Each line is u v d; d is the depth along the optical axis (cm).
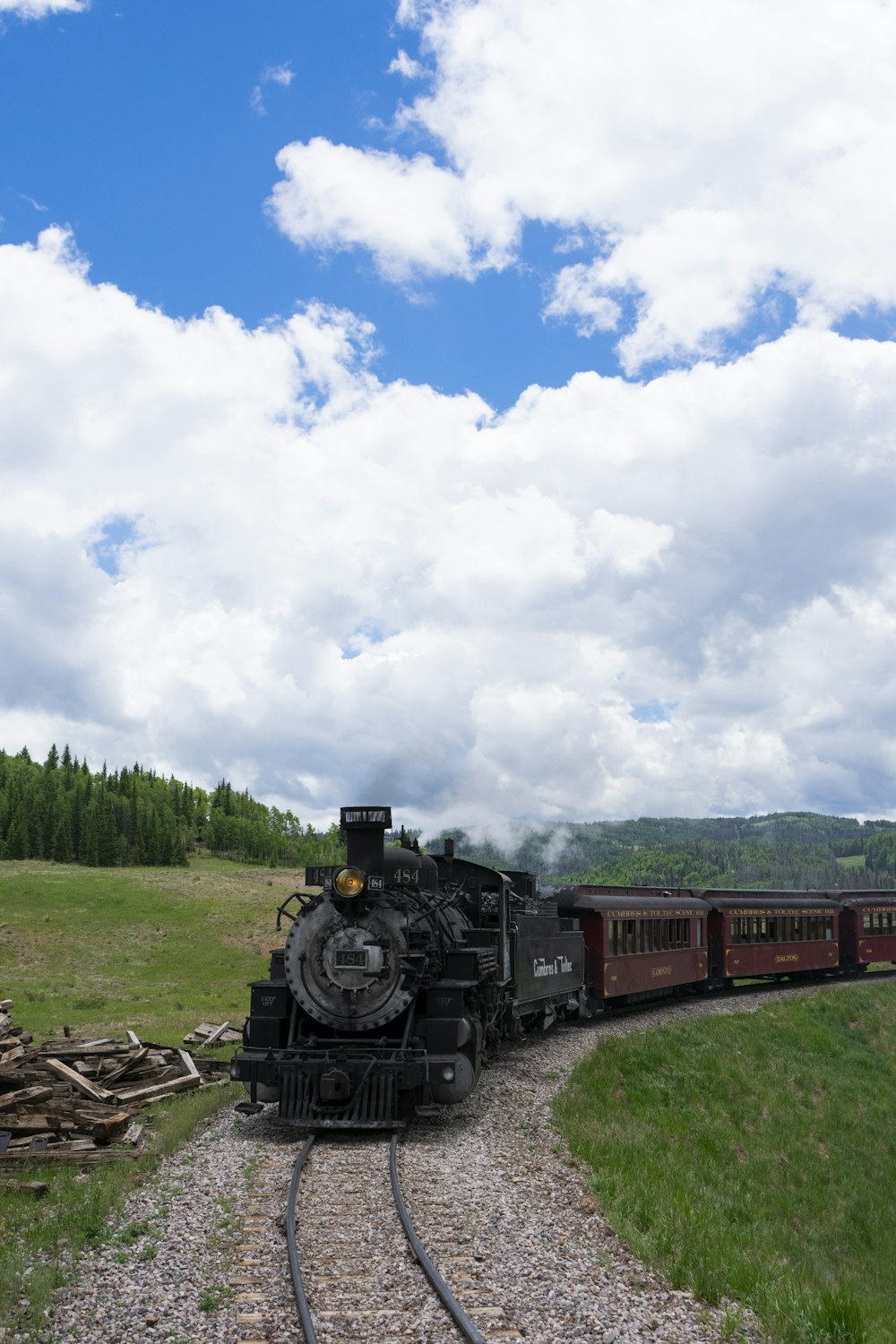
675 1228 949
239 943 5722
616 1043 2223
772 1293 817
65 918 6116
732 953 3412
